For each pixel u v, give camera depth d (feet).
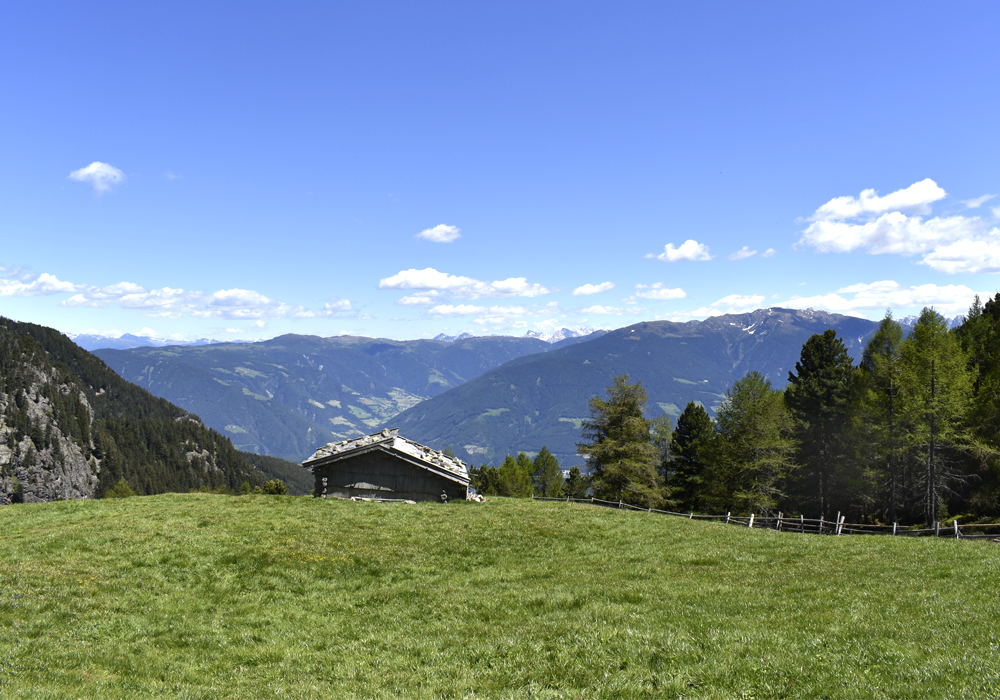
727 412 221.05
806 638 45.57
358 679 48.34
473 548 94.68
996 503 178.29
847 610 52.34
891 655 40.24
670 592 65.31
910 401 182.70
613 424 224.12
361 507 118.01
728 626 50.39
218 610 65.41
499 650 50.44
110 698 42.63
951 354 178.50
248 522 99.60
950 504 201.36
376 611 67.00
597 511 126.31
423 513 115.85
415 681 46.57
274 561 81.05
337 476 130.93
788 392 248.11
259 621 62.90
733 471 215.51
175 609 64.44
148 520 99.86
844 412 218.38
